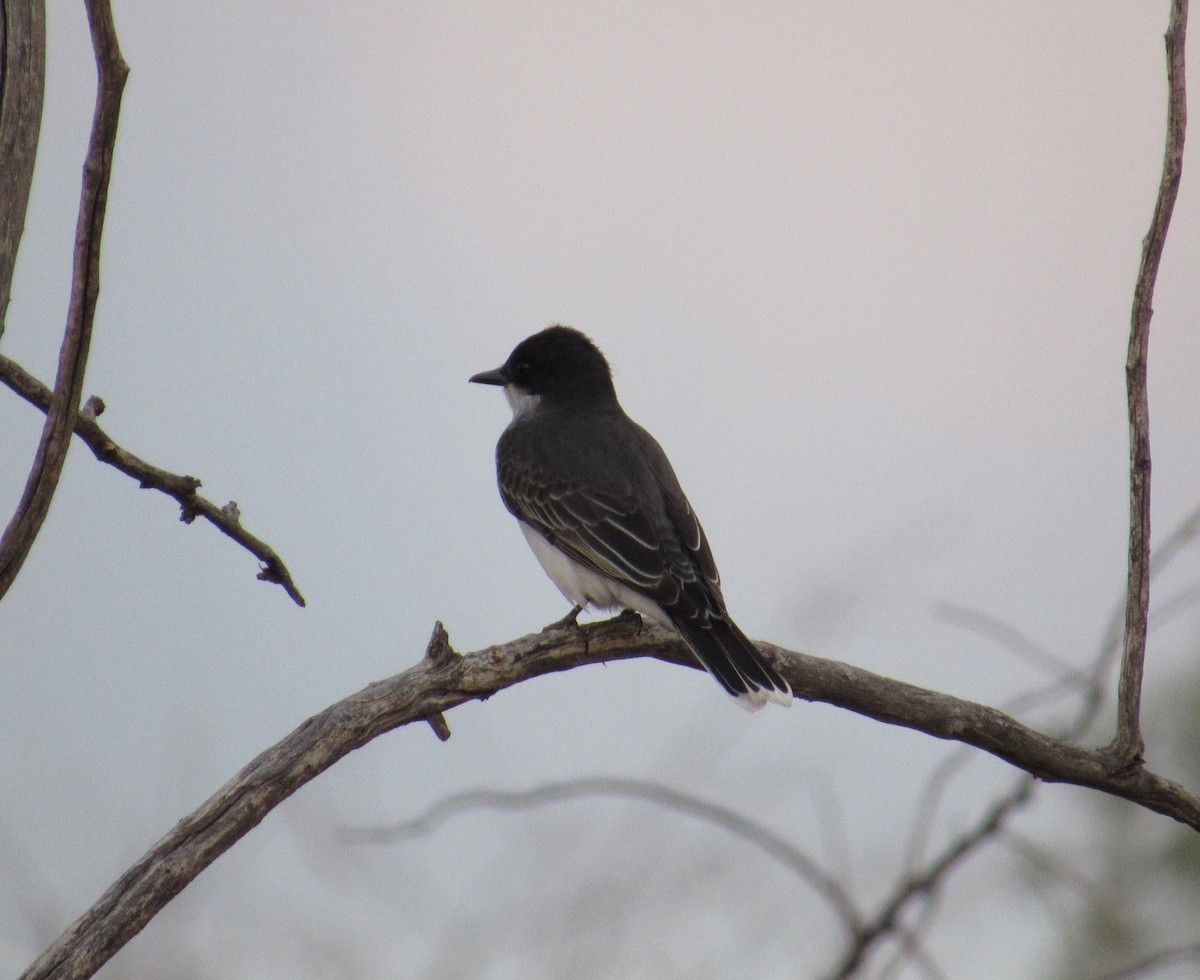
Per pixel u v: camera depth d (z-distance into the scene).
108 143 7.05
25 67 8.41
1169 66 8.69
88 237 7.25
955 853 10.02
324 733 8.66
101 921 7.84
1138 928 13.34
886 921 9.98
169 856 8.04
